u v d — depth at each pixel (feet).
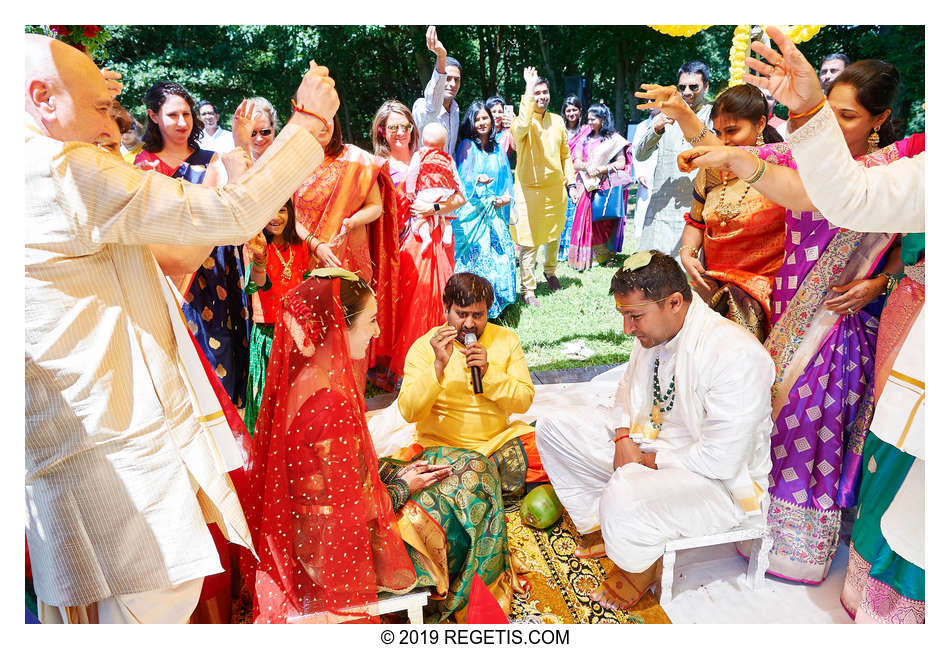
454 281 8.24
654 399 7.91
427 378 8.30
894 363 6.23
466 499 6.93
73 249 5.09
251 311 11.55
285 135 5.61
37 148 4.92
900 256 7.13
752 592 7.54
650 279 7.06
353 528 6.08
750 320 8.99
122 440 5.31
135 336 5.48
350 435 6.05
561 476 8.41
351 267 12.24
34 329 5.05
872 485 6.77
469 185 15.83
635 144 19.36
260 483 6.49
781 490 7.73
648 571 7.43
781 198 7.04
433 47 14.40
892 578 6.39
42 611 5.65
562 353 15.30
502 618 6.80
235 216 5.29
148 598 5.56
